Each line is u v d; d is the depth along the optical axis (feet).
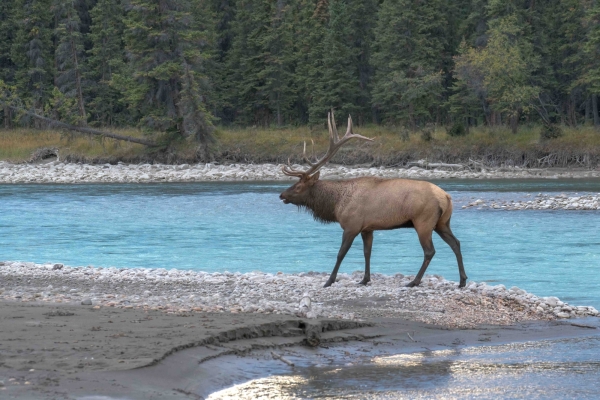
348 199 155.74
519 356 104.94
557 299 143.02
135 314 115.85
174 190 472.44
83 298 135.74
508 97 638.12
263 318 113.70
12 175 588.50
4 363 83.82
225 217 329.11
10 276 170.09
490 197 398.01
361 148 647.56
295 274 176.86
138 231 282.77
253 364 96.73
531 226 285.84
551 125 630.33
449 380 91.40
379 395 84.53
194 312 119.14
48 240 258.98
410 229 289.74
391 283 160.76
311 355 103.35
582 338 117.19
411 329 120.06
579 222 296.51
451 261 208.03
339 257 155.84
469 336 117.50
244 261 211.00
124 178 573.74
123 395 75.97
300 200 158.30
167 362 88.89
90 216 334.85
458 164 607.37
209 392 84.79
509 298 143.84
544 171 587.27
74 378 79.61
